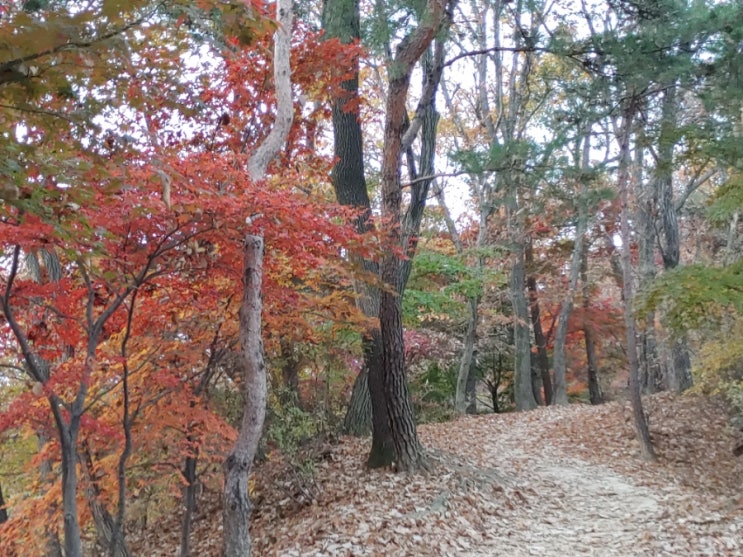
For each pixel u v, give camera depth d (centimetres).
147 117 484
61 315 486
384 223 862
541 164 873
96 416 634
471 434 1423
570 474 1089
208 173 455
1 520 910
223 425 636
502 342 2261
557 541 709
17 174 248
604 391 2828
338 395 1361
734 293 766
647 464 1162
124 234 440
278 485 939
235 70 755
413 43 816
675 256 1571
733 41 801
